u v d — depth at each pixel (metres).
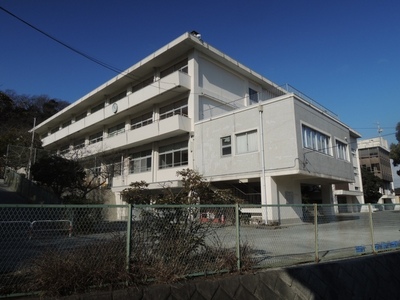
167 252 5.00
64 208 4.71
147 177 23.88
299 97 16.86
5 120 41.53
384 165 49.78
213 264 5.26
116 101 28.55
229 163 18.30
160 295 4.34
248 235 6.71
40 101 52.22
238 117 18.30
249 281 5.11
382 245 7.69
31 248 4.87
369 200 37.75
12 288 3.89
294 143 15.79
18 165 27.91
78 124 31.73
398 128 24.58
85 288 4.07
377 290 6.47
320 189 23.41
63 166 17.36
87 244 4.53
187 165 21.02
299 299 5.36
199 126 20.27
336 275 6.05
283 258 6.32
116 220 4.99
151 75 24.98
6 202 18.05
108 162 26.62
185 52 21.92
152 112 24.34
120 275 4.31
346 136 22.50
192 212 5.43
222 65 23.39
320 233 7.42
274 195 16.42
